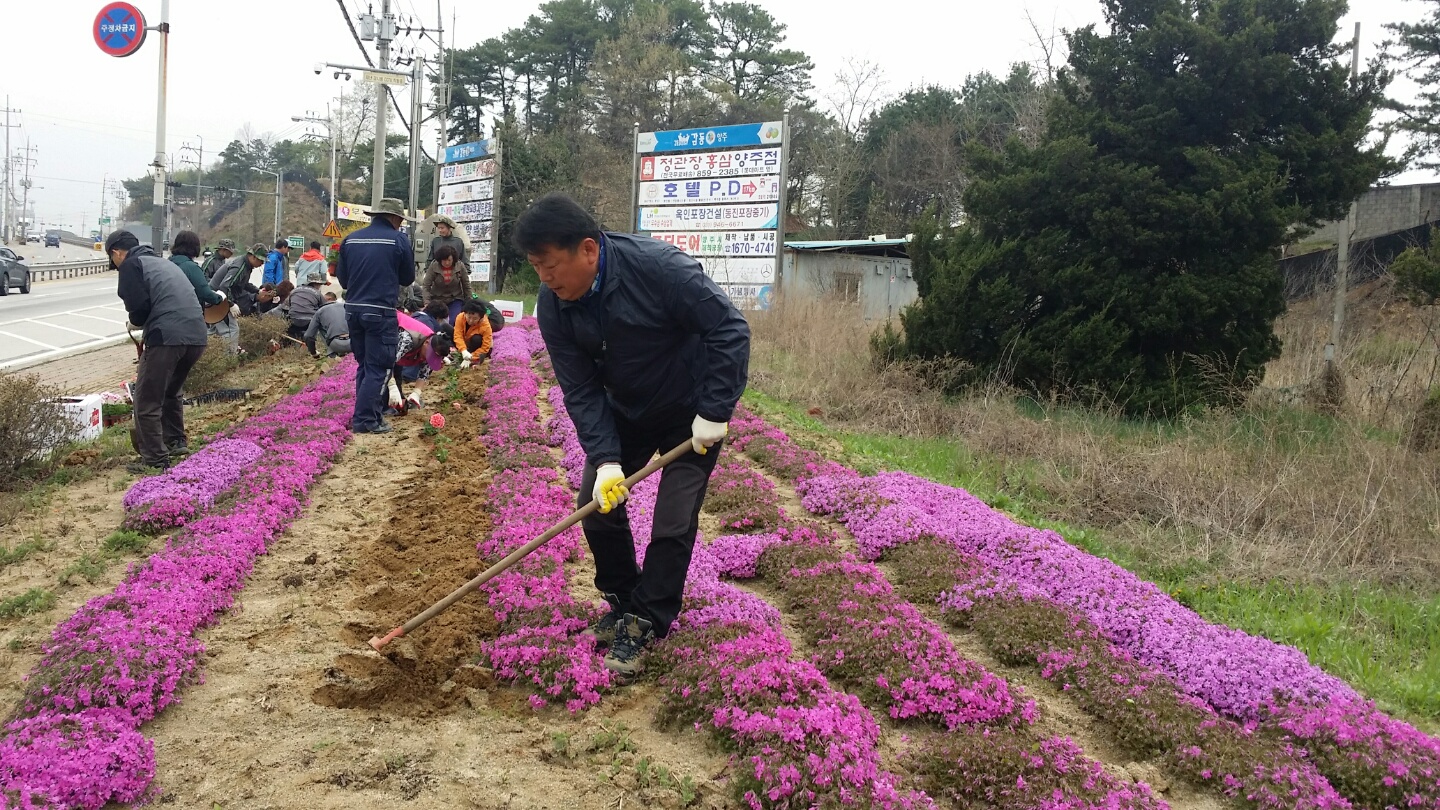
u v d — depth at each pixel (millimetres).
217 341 13195
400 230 9781
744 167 20094
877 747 4043
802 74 55250
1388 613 5828
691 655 4441
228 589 5422
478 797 3590
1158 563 6816
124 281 7676
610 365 4305
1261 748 4078
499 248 40156
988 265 12680
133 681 4012
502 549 5988
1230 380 10828
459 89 55500
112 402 10609
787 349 16438
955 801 3674
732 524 6965
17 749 3461
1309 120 12070
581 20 55188
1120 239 11945
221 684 4387
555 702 4344
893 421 11641
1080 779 3746
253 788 3602
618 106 48906
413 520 6934
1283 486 7695
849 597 5309
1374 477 7801
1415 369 11250
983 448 10023
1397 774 3877
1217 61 11648
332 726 4066
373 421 9727
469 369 14445
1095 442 9320
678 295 4113
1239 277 11461
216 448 8016
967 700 4266
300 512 7004
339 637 4906
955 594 5707
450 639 4773
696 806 3574
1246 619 5777
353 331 9727
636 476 4184
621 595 4781
